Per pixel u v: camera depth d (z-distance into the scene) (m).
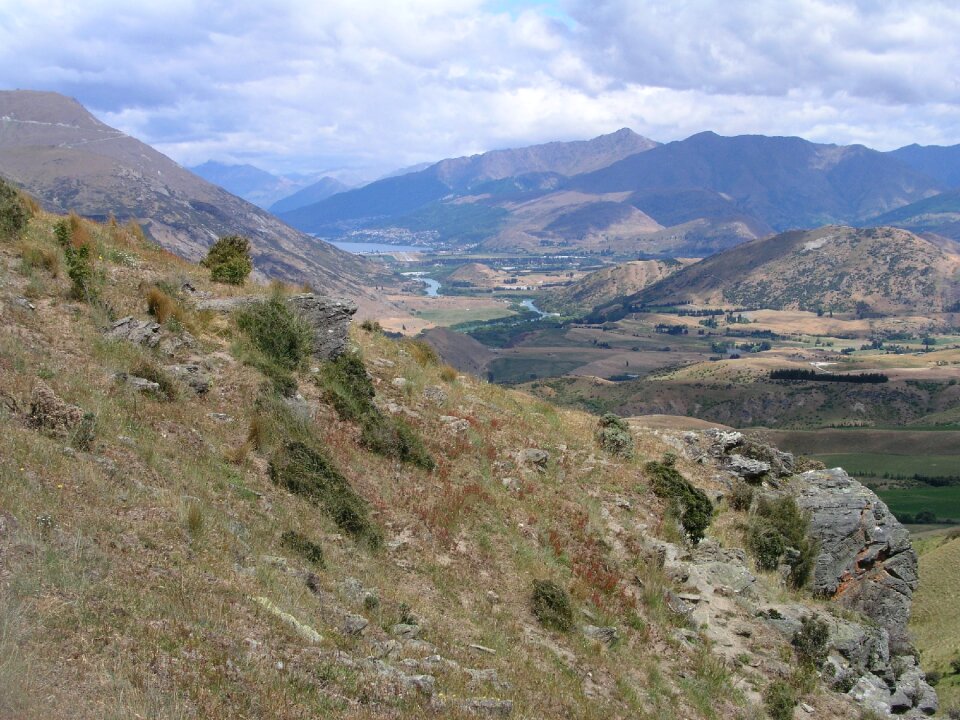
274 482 16.67
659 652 17.83
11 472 11.30
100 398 15.60
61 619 8.66
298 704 8.98
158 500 12.83
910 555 28.08
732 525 26.48
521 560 18.89
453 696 11.32
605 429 29.14
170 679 8.38
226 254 27.19
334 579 13.90
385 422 22.17
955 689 49.22
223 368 19.95
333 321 24.38
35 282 19.33
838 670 20.30
